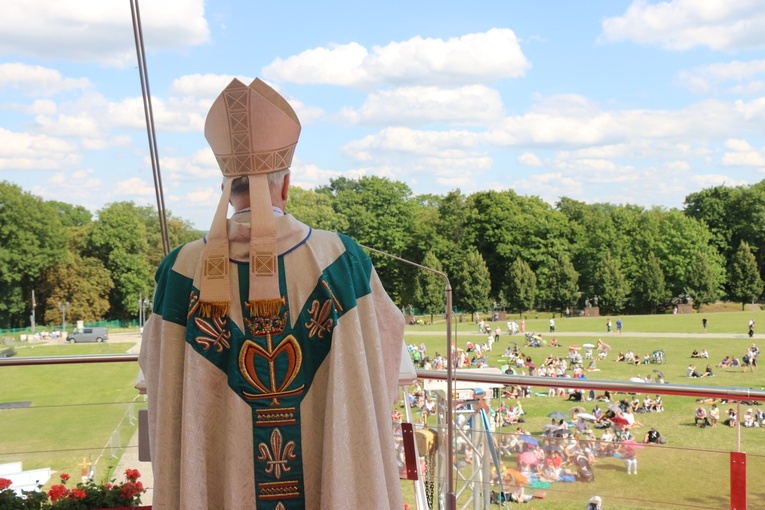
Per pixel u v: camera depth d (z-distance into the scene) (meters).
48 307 105.25
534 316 115.81
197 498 2.03
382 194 122.75
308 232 2.18
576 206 131.62
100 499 4.39
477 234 123.06
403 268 121.50
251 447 2.07
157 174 3.52
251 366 2.07
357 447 2.08
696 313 114.12
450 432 4.35
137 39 3.42
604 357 74.06
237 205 2.21
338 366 2.08
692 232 122.25
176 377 2.10
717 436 33.09
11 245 101.94
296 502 2.09
